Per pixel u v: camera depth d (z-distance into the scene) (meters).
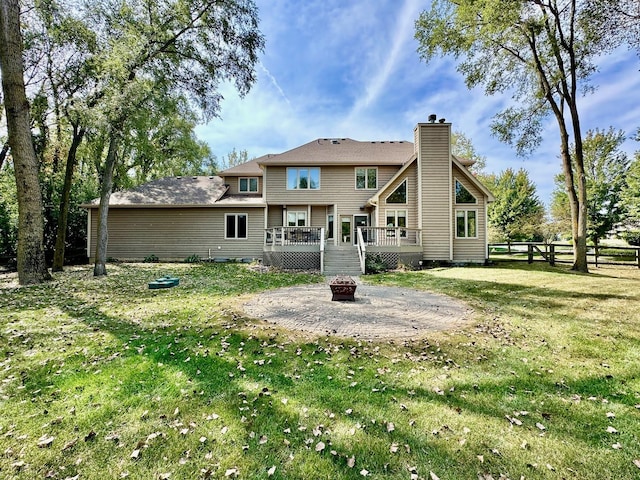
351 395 3.06
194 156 25.44
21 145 9.09
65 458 2.22
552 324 5.34
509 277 10.59
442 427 2.55
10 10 8.59
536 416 2.71
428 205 14.93
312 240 15.04
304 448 2.32
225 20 12.07
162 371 3.55
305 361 3.88
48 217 16.00
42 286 9.00
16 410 2.77
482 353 4.13
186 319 5.68
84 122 10.99
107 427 2.55
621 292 7.70
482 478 2.04
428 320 5.69
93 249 17.16
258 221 17.62
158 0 11.64
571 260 14.33
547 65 12.87
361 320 5.68
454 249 15.14
